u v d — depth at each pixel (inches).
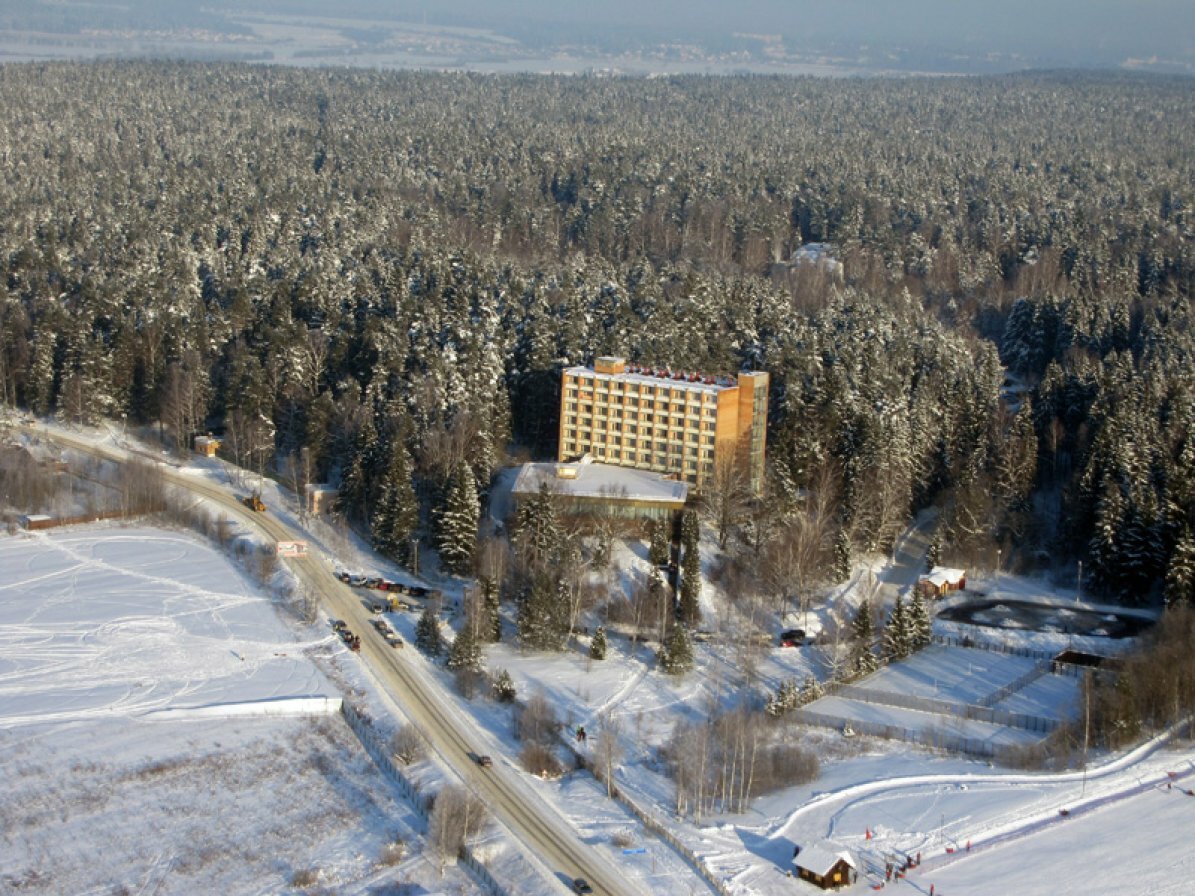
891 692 7066.9
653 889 5270.7
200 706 6540.4
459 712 6638.8
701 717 6732.3
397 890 5305.1
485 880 5349.4
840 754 6432.1
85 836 5605.3
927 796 6003.9
